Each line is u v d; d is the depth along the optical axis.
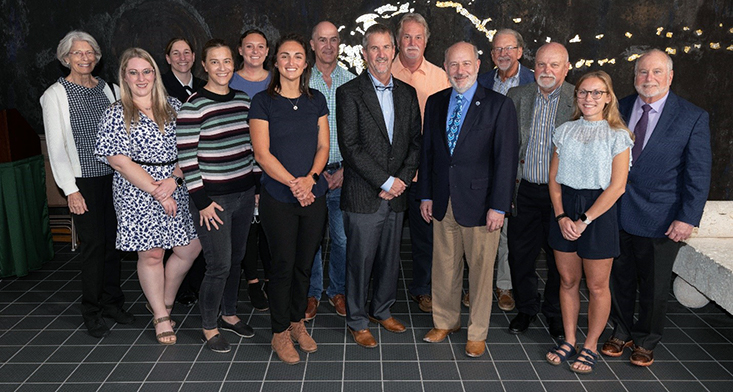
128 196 3.12
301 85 3.01
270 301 3.13
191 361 3.16
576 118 2.94
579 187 2.87
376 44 3.01
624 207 3.01
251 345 3.36
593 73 2.78
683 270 3.56
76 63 3.23
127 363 3.14
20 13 5.22
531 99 3.37
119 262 3.65
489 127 3.00
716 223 3.67
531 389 2.88
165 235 3.19
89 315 3.49
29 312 3.85
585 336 3.47
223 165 3.01
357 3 5.13
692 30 5.12
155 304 3.37
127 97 3.02
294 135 2.95
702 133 2.83
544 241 3.43
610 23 5.13
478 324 3.23
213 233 3.07
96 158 3.30
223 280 3.20
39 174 4.77
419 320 3.73
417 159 3.27
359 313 3.36
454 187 3.09
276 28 5.18
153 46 5.20
